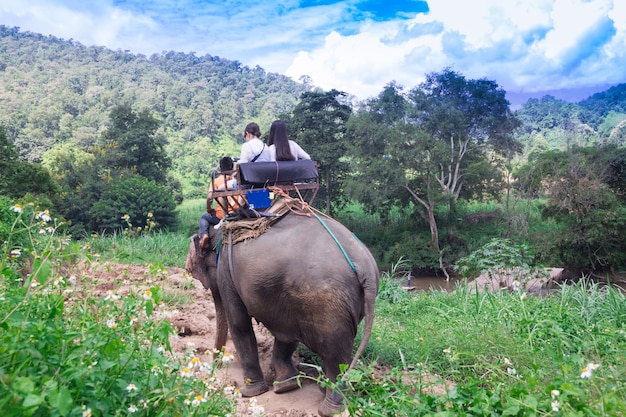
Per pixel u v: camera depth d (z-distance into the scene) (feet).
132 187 127.95
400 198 140.36
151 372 10.89
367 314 15.11
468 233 134.21
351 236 16.47
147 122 185.78
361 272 15.39
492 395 11.99
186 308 27.55
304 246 15.76
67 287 14.66
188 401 10.45
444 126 138.51
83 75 581.12
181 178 316.19
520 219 125.39
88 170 165.68
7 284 12.37
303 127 149.38
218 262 18.53
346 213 161.48
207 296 31.27
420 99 141.90
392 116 133.69
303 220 16.78
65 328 11.49
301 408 16.57
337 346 15.19
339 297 15.05
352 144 139.95
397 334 22.75
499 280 37.27
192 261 20.56
